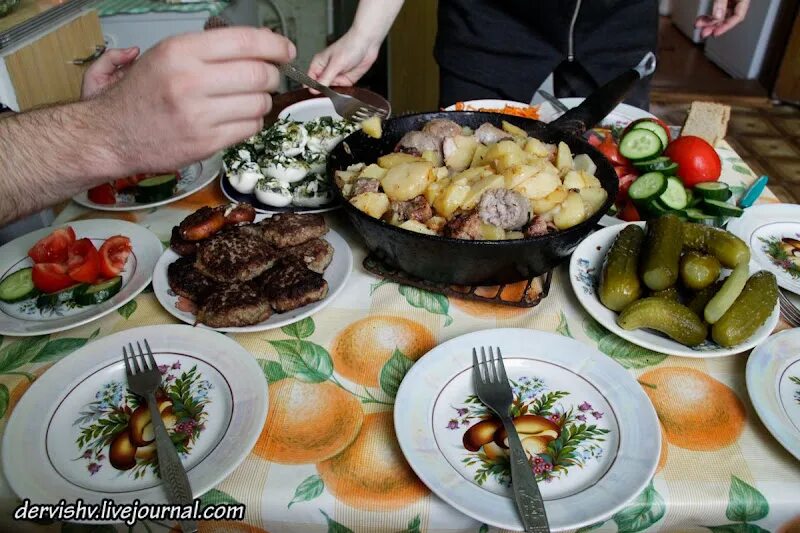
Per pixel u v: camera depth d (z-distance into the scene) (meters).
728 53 5.16
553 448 0.82
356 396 0.95
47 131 0.85
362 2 1.74
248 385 0.92
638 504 0.77
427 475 0.76
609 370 0.93
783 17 4.56
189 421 0.87
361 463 0.83
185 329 1.03
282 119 1.60
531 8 2.12
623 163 1.52
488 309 1.14
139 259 1.25
